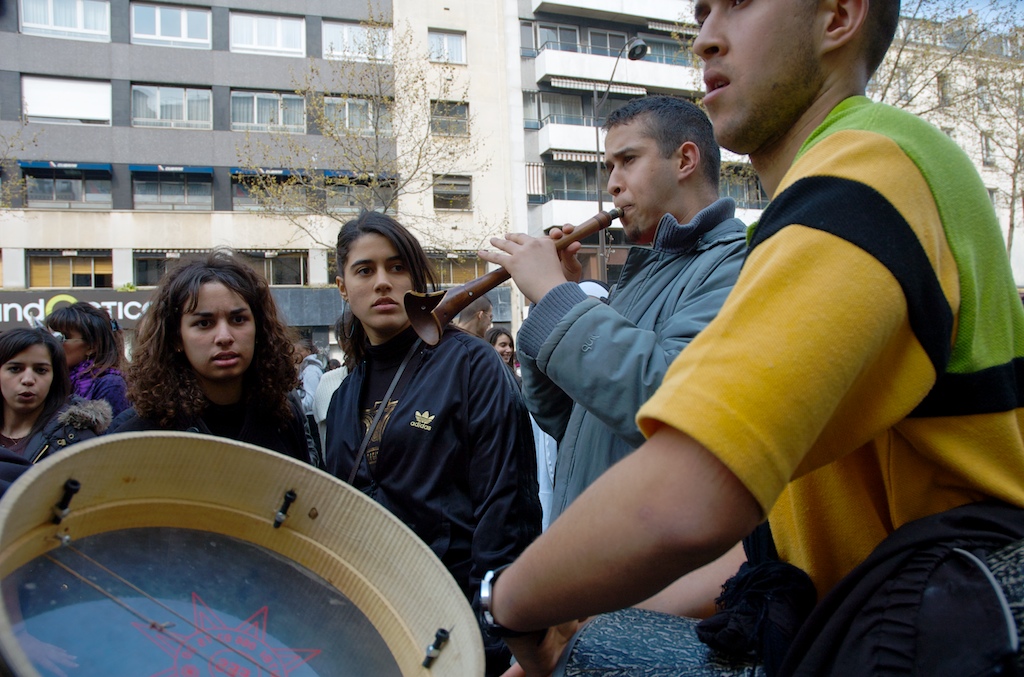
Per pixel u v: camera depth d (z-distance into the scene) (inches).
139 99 775.7
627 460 25.2
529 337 53.3
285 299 768.3
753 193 824.9
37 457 115.3
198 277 80.4
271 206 706.8
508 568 30.6
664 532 23.0
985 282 30.4
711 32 35.9
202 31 791.7
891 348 26.2
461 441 85.9
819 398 23.3
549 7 887.7
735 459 22.2
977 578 26.1
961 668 25.1
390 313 90.7
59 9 756.6
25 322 719.1
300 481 39.4
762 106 34.7
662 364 49.0
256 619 35.1
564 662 36.6
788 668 30.8
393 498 84.5
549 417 76.0
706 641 35.4
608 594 25.0
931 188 28.3
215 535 37.6
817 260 24.6
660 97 76.7
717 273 62.8
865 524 33.0
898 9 34.4
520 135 863.1
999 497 29.0
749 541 41.0
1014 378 30.6
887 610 27.4
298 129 804.0
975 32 553.0
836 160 27.5
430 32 842.8
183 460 36.6
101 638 30.1
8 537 27.9
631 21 930.1
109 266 760.3
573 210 858.8
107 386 146.4
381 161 686.5
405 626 36.6
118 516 34.5
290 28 810.8
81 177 758.5
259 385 86.0
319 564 39.0
